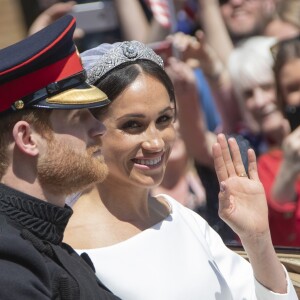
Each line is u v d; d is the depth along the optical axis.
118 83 9.81
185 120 16.08
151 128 9.97
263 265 10.41
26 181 8.24
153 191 15.89
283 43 15.97
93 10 18.59
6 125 8.20
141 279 9.84
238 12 18.23
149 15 18.61
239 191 10.45
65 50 8.52
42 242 8.27
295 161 14.59
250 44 17.33
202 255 10.40
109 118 9.88
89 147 8.52
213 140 16.42
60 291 8.16
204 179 15.97
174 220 10.54
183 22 18.47
